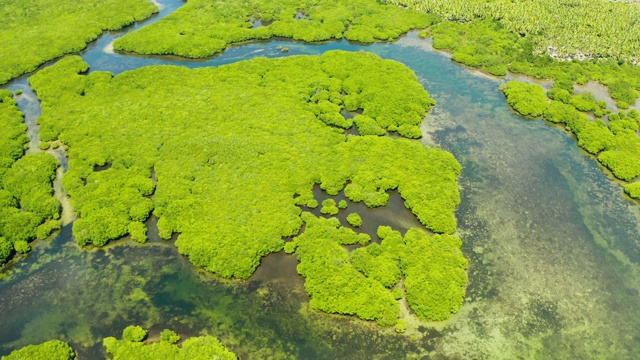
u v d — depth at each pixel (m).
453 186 76.44
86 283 62.44
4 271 64.25
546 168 82.38
